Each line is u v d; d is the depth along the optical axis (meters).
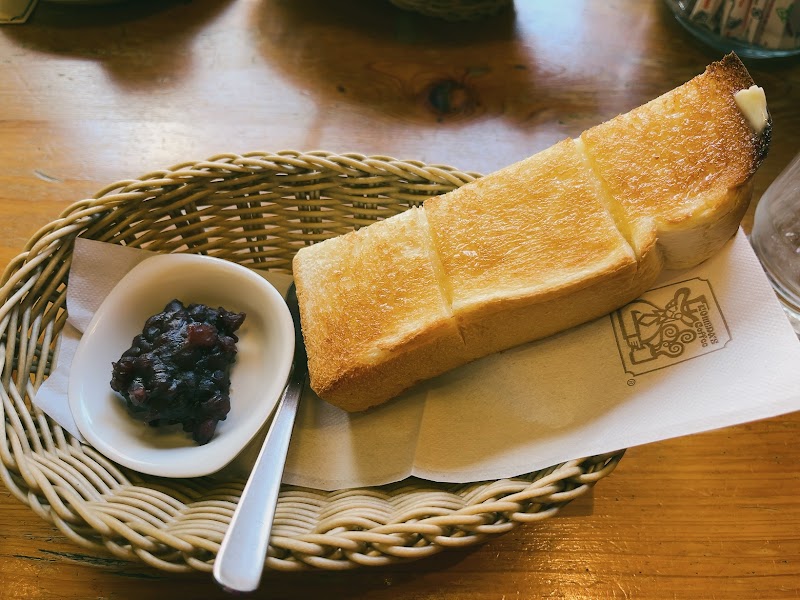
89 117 0.31
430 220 0.22
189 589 0.20
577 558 0.21
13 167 0.29
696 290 0.21
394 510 0.20
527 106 0.31
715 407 0.19
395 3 0.33
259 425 0.21
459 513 0.18
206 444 0.22
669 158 0.21
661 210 0.20
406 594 0.20
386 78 0.32
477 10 0.32
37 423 0.21
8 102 0.31
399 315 0.21
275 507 0.19
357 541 0.17
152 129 0.31
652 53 0.33
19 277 0.22
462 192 0.22
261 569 0.17
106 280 0.24
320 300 0.22
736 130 0.21
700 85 0.22
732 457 0.23
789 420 0.23
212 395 0.22
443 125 0.31
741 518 0.21
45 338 0.23
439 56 0.33
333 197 0.25
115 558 0.20
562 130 0.30
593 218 0.21
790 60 0.32
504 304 0.20
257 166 0.24
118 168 0.30
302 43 0.33
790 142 0.29
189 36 0.34
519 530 0.21
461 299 0.21
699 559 0.21
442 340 0.21
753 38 0.30
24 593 0.20
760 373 0.19
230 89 0.32
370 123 0.31
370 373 0.21
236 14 0.34
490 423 0.21
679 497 0.22
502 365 0.22
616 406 0.21
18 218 0.28
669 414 0.20
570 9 0.34
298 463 0.22
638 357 0.21
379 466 0.22
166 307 0.24
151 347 0.22
